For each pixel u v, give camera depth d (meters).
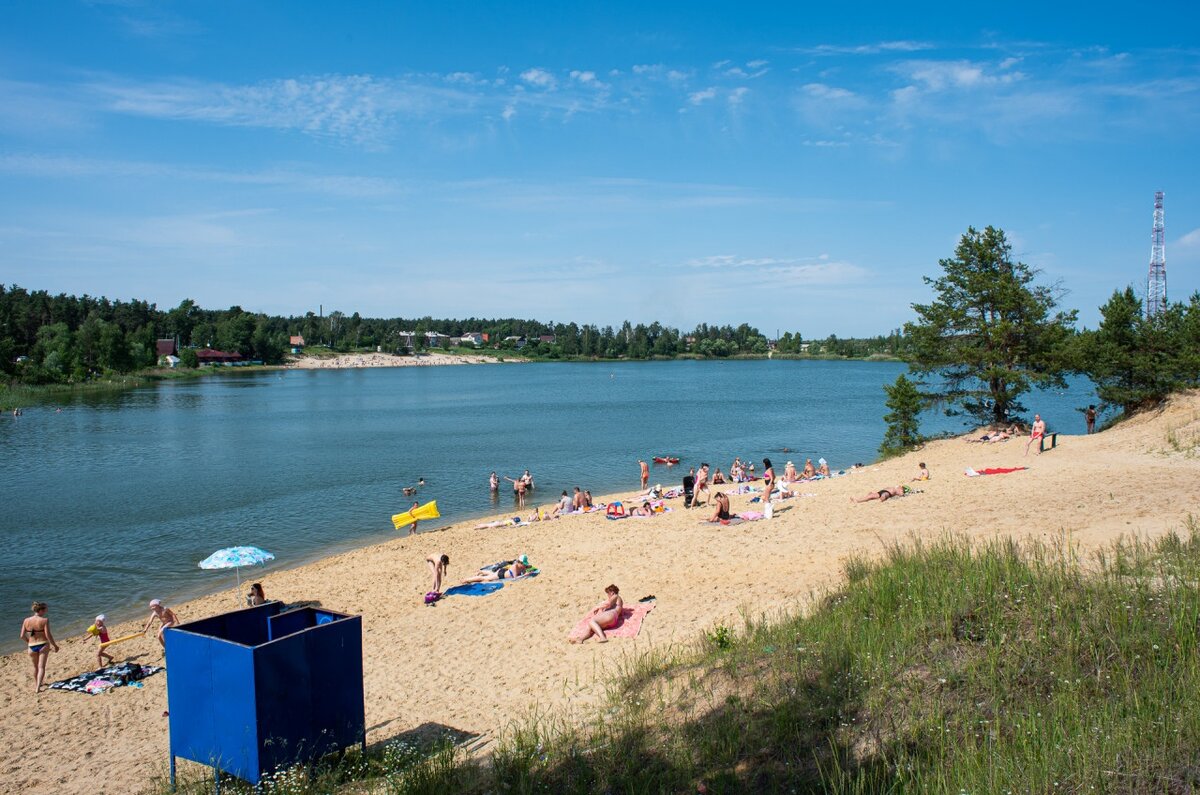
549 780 7.67
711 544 20.48
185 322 199.75
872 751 6.87
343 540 29.22
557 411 86.56
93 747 11.91
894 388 40.09
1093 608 8.66
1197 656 7.30
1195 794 5.46
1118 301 34.06
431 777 8.29
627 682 10.59
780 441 58.25
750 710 8.20
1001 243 38.25
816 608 11.77
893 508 21.84
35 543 28.67
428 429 68.81
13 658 17.09
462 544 25.41
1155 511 16.39
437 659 14.16
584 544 22.84
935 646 8.69
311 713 9.05
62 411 87.56
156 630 18.53
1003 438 34.84
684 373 187.38
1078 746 6.15
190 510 34.78
